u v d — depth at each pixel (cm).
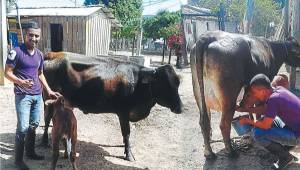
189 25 1265
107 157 414
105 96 416
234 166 374
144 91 420
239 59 367
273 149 354
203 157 405
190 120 522
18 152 367
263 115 370
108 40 1330
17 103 367
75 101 423
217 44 365
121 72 419
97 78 413
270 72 411
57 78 415
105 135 484
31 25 366
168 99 420
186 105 582
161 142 460
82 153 421
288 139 350
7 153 405
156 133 491
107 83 413
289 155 353
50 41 1275
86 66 417
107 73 417
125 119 418
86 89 415
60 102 344
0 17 729
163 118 537
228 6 1825
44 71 414
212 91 377
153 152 432
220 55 361
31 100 371
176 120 527
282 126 358
